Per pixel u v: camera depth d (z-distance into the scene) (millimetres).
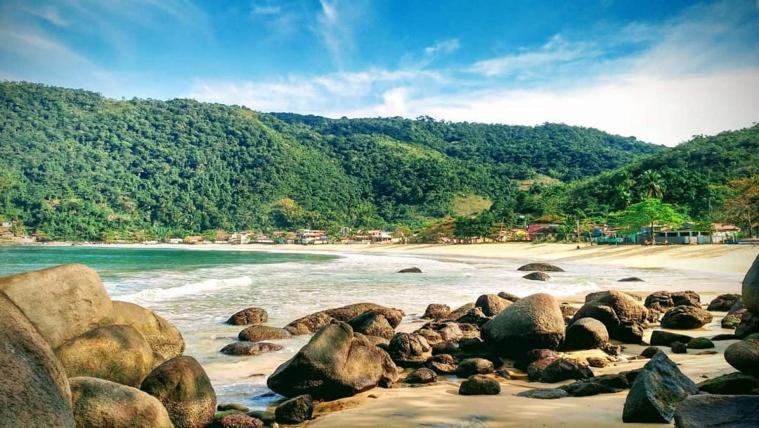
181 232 190500
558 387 9359
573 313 17234
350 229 178875
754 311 10344
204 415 7848
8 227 161500
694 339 12672
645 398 6480
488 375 10875
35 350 3982
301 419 8109
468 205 198000
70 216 175750
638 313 15023
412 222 180125
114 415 6168
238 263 60375
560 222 109375
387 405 8430
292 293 26344
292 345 14273
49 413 3699
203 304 21969
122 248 138875
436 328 15398
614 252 67000
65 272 8547
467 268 50906
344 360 9703
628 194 103688
